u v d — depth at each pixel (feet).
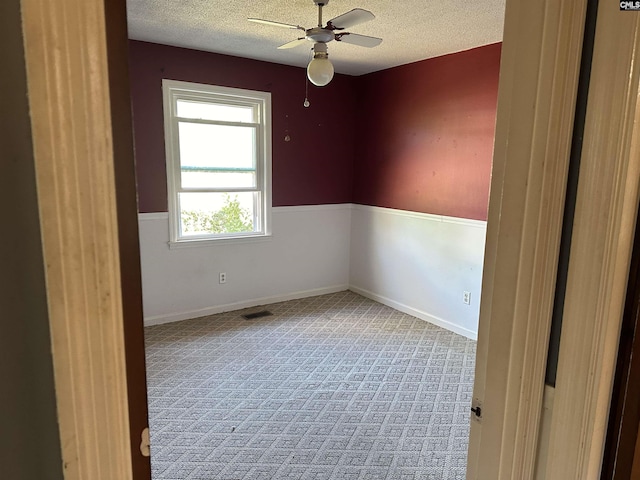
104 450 1.94
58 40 1.60
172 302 13.74
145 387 2.06
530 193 2.94
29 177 1.65
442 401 9.38
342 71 15.66
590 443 3.12
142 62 12.30
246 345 12.10
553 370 3.22
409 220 14.74
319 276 16.87
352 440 8.01
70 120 1.66
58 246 1.71
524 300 3.06
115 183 1.80
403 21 10.03
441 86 13.32
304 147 15.70
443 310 13.76
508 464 3.30
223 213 14.65
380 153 15.71
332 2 9.00
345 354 11.66
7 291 1.67
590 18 2.76
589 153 2.82
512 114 3.01
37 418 1.81
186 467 7.23
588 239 2.89
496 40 11.50
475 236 12.64
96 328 1.83
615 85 2.68
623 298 3.04
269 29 11.03
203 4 9.30
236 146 14.49
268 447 7.77
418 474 7.13
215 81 13.53
